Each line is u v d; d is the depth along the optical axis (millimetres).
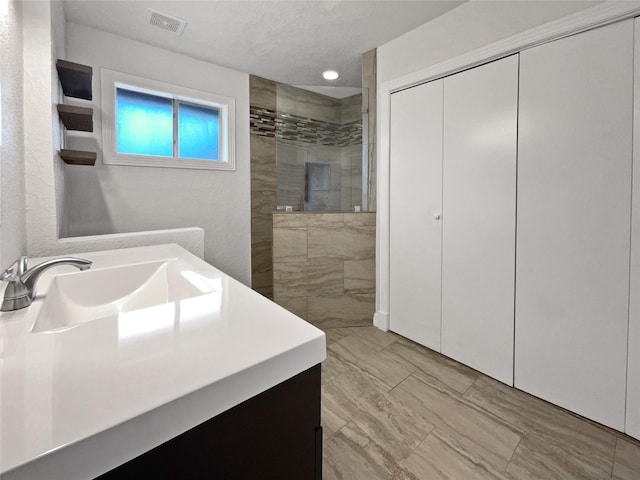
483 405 1585
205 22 2043
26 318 644
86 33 2102
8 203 1023
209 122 2775
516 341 1704
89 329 563
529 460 1255
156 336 535
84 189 2182
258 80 2920
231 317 622
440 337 2090
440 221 2027
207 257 2758
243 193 2918
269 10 1906
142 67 2318
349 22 2016
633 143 1298
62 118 1669
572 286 1494
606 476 1181
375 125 2430
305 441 533
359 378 1823
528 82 1578
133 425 344
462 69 1846
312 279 2561
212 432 418
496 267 1763
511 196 1675
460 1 1794
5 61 1018
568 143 1467
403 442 1348
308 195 2912
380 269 2451
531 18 1538
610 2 1297
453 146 1923
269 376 469
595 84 1378
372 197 2514
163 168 2506
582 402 1488
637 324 1325
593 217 1415
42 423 325
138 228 2410
